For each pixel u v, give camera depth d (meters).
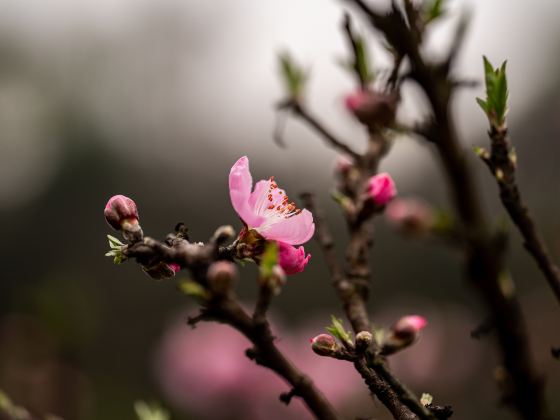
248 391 4.96
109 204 1.62
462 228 2.63
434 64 2.26
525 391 2.43
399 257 10.21
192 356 5.10
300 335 5.39
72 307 4.53
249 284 9.84
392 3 2.10
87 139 17.23
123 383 8.64
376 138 2.37
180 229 1.56
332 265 1.96
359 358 1.55
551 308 6.23
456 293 9.57
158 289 11.27
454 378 5.80
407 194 10.67
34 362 4.35
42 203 16.00
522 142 8.48
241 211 1.65
